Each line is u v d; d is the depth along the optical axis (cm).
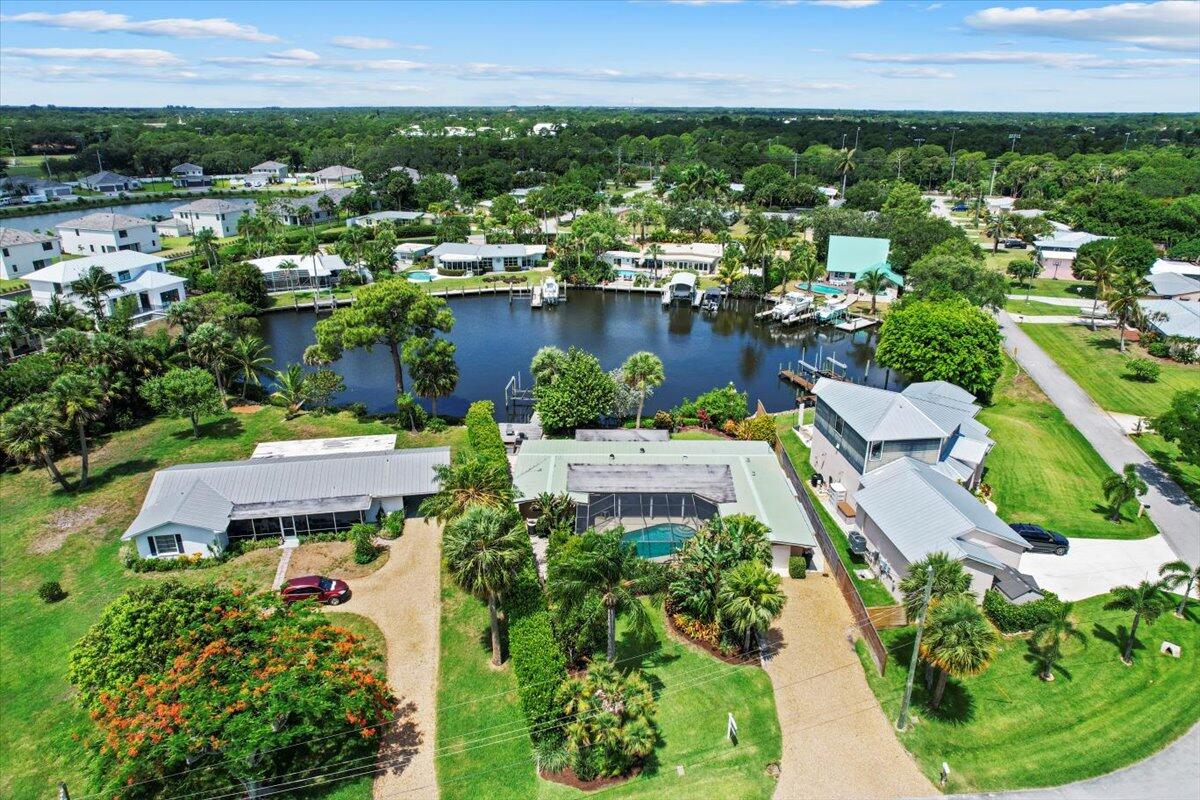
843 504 5728
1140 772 3328
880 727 3647
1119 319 9681
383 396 8756
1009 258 15325
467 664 4131
